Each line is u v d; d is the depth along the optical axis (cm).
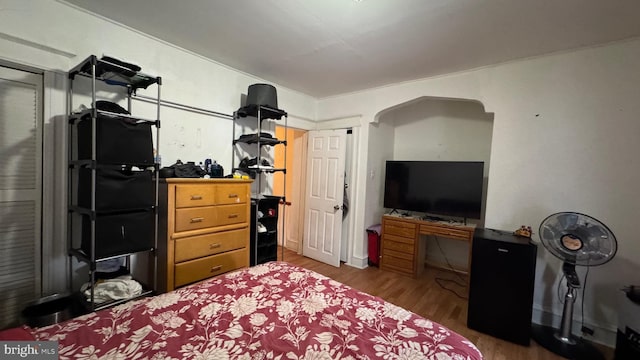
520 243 207
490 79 262
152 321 112
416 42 223
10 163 178
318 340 103
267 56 263
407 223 339
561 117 229
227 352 95
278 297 138
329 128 396
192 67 262
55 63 186
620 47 206
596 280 214
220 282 154
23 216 183
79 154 187
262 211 305
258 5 180
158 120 206
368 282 319
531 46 222
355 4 174
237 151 307
